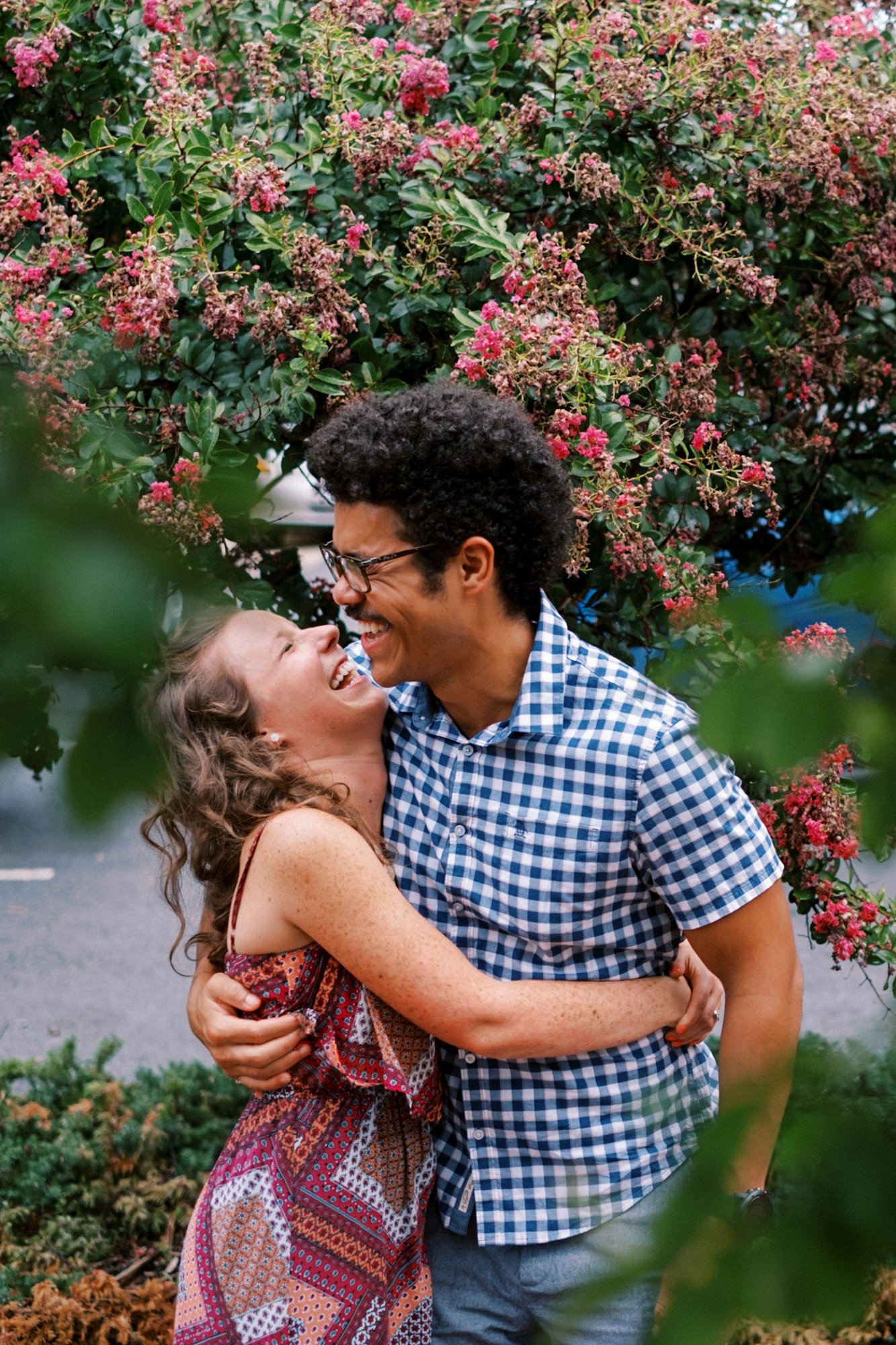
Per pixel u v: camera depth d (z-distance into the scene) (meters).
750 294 2.29
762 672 0.56
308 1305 1.51
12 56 2.31
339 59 2.26
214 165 2.12
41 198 2.22
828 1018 4.14
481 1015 1.48
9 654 0.49
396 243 2.35
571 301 2.09
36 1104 3.39
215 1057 1.60
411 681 1.56
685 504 2.32
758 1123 0.61
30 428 0.58
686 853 1.51
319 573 2.53
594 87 2.29
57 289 2.14
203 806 1.53
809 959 4.74
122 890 5.60
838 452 2.76
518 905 1.57
